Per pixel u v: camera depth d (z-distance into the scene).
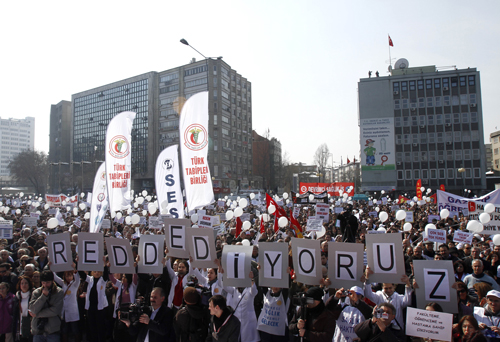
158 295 5.68
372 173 59.47
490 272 7.72
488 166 106.75
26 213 23.27
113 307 7.11
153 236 6.90
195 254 6.71
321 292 5.18
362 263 5.76
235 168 74.94
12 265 8.96
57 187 100.12
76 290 7.05
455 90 58.09
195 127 12.36
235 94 76.00
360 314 5.23
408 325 4.77
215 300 5.16
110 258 6.87
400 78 59.69
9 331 6.84
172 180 14.16
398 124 59.47
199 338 5.53
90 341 6.99
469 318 4.61
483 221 9.05
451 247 9.10
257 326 6.01
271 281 5.91
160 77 77.62
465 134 57.47
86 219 16.34
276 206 12.16
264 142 88.06
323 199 18.98
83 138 95.38
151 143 77.50
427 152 58.38
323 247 8.44
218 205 23.61
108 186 13.28
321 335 5.07
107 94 88.81
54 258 7.05
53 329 6.54
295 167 98.62
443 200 15.37
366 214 20.11
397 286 7.19
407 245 9.52
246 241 7.94
